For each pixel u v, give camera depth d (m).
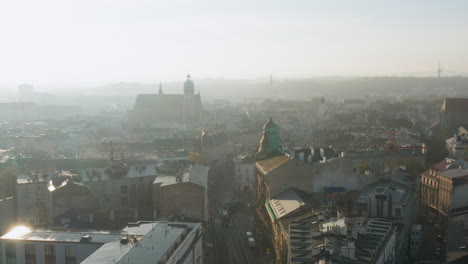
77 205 186.25
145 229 130.62
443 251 171.75
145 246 112.00
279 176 189.50
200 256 139.62
